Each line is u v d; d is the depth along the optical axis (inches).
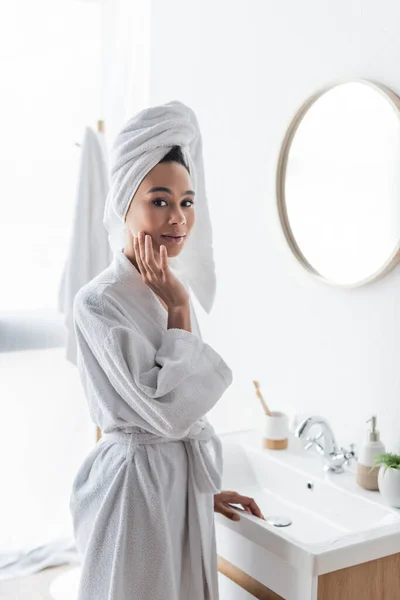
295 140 78.5
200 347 52.9
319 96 75.1
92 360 54.7
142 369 52.4
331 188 73.9
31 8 105.6
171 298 54.1
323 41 75.0
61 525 110.0
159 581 52.4
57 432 110.3
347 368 73.6
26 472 108.8
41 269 110.1
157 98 107.7
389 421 68.7
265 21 83.4
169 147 55.9
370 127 68.9
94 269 97.6
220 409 95.9
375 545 55.6
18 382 108.7
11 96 105.7
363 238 70.1
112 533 53.0
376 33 68.3
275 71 82.3
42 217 109.4
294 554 53.7
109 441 56.7
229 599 63.1
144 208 55.7
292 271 80.9
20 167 107.4
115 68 109.6
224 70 91.4
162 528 52.5
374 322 69.9
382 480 62.1
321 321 76.9
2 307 107.8
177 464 55.3
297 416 79.7
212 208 95.7
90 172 97.7
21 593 94.4
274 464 73.7
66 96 108.9
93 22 109.0
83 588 53.5
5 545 106.9
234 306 91.9
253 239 87.4
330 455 70.7
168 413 50.6
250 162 87.3
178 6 100.4
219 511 61.2
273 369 85.0
